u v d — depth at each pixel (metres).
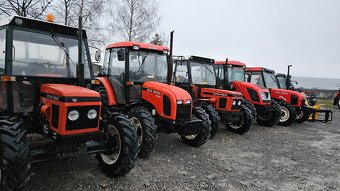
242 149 5.90
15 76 3.30
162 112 5.06
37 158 2.92
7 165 2.65
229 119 6.91
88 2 11.95
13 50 3.34
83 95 3.13
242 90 8.78
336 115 14.11
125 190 3.44
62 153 3.08
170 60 5.21
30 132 3.49
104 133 3.60
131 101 5.34
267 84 10.30
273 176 4.39
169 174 4.10
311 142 7.14
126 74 5.28
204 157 5.08
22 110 3.38
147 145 4.60
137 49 5.34
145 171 4.13
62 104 3.00
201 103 6.86
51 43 3.67
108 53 5.93
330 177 4.52
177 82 7.03
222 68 8.61
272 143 6.69
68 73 3.79
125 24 14.53
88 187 3.42
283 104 9.68
